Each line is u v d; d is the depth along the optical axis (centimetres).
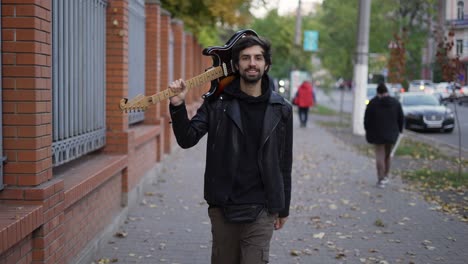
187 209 835
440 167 1281
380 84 1012
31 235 412
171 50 1452
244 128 368
